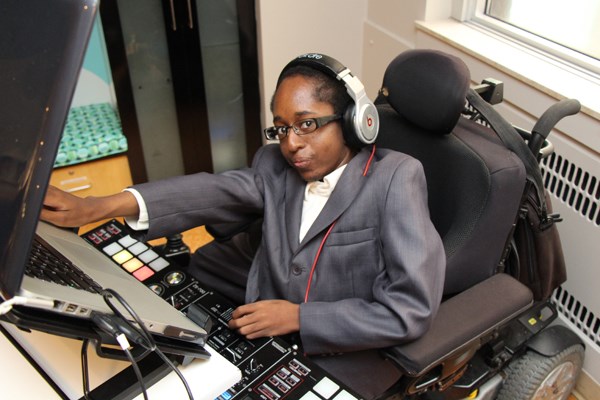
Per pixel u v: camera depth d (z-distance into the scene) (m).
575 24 1.58
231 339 0.91
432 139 1.13
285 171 1.18
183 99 2.26
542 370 1.30
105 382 0.64
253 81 2.34
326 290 1.07
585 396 1.52
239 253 1.32
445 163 1.10
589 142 1.31
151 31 2.10
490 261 1.10
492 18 1.87
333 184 1.08
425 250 0.95
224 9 2.15
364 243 1.04
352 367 1.04
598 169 1.30
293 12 2.21
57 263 0.67
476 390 1.27
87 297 0.59
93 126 2.17
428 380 1.04
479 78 1.68
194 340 0.70
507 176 1.01
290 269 1.09
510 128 1.06
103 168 2.13
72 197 0.88
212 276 1.34
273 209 1.14
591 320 1.45
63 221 0.86
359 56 2.42
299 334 1.01
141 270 1.08
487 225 1.04
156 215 1.03
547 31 1.69
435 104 1.06
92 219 0.92
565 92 1.37
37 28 0.52
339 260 1.05
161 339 0.66
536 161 1.06
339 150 1.05
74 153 2.01
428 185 1.15
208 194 1.09
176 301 1.01
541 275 1.17
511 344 1.25
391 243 0.98
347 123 1.00
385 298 0.97
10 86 0.54
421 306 0.94
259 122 2.47
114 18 1.97
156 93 2.23
